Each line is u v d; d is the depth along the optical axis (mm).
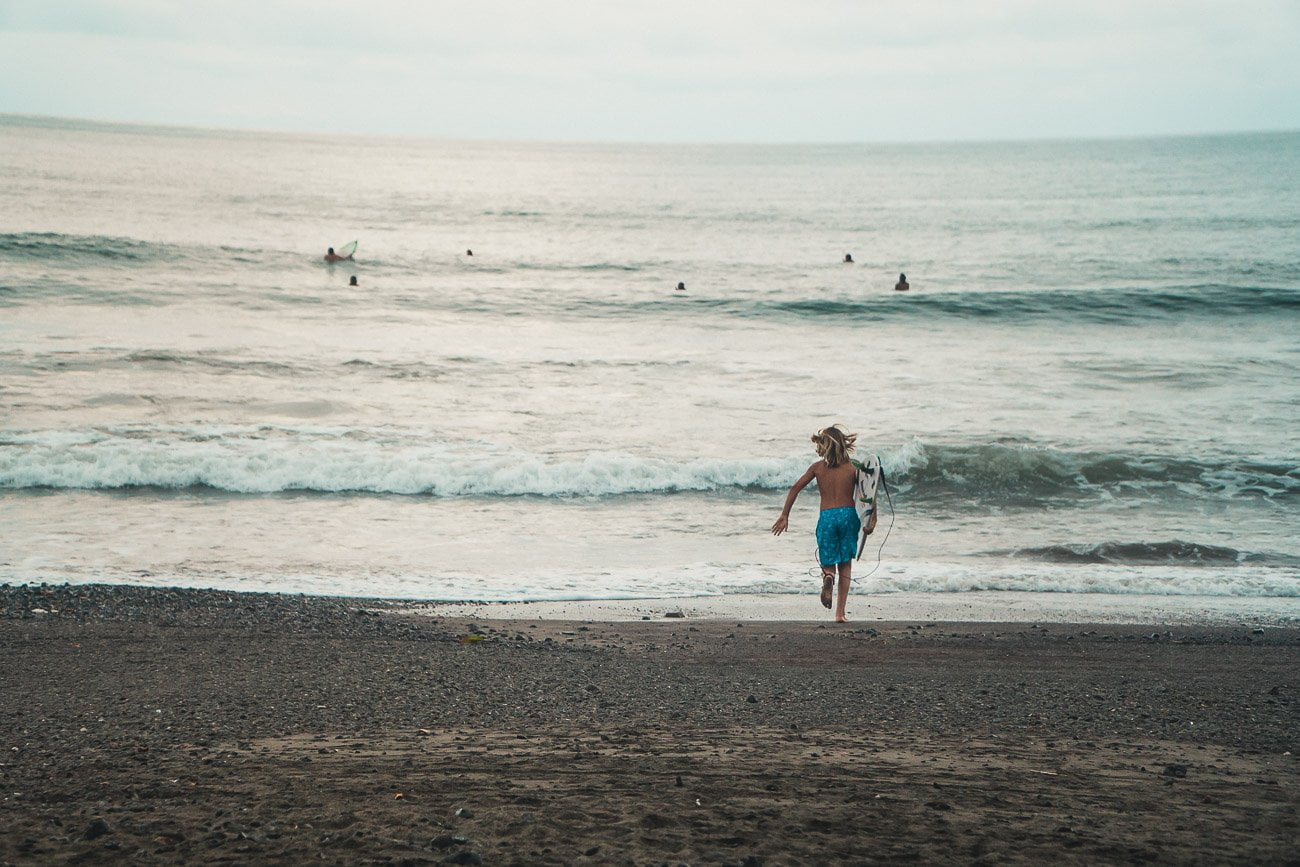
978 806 3789
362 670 6492
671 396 20219
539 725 5289
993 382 21719
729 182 117562
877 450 16234
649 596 10055
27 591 8680
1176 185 103062
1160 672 7094
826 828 3461
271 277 34531
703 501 14445
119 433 16047
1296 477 15320
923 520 13680
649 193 95000
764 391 20750
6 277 30031
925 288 36875
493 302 31906
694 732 5184
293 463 14648
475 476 14711
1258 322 29922
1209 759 4738
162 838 3301
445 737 4941
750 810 3668
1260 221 62750
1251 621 9352
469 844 3230
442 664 6766
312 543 11852
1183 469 15625
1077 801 3889
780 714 5684
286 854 3143
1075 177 122938
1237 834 3459
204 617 8133
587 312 30891
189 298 29359
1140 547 12320
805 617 9297
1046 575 11062
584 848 3207
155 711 5336
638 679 6566
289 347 23453
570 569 11109
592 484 14828
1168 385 21438
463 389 20422
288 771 4211
